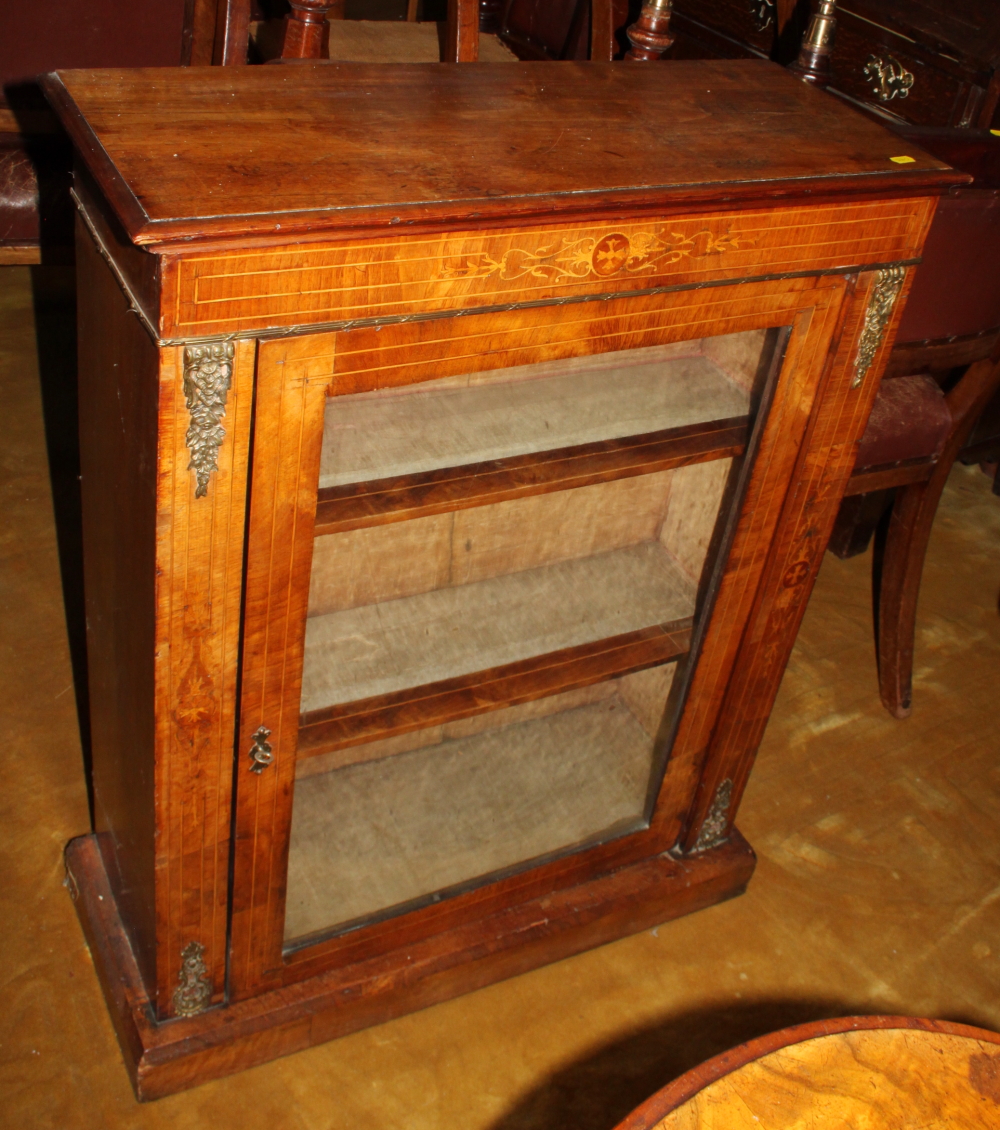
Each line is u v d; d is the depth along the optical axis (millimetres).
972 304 1850
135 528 1113
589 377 1420
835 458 1406
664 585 1626
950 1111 1018
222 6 1744
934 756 2250
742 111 1301
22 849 1805
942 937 1900
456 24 1691
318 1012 1553
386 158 1045
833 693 2359
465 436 1278
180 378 953
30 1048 1554
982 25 2314
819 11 1788
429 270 1000
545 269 1057
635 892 1763
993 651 2533
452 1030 1664
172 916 1365
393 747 1769
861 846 2043
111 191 911
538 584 1608
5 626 2197
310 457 1061
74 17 2170
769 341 1298
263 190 946
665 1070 1650
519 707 1845
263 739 1248
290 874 1570
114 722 1396
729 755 1714
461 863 1634
